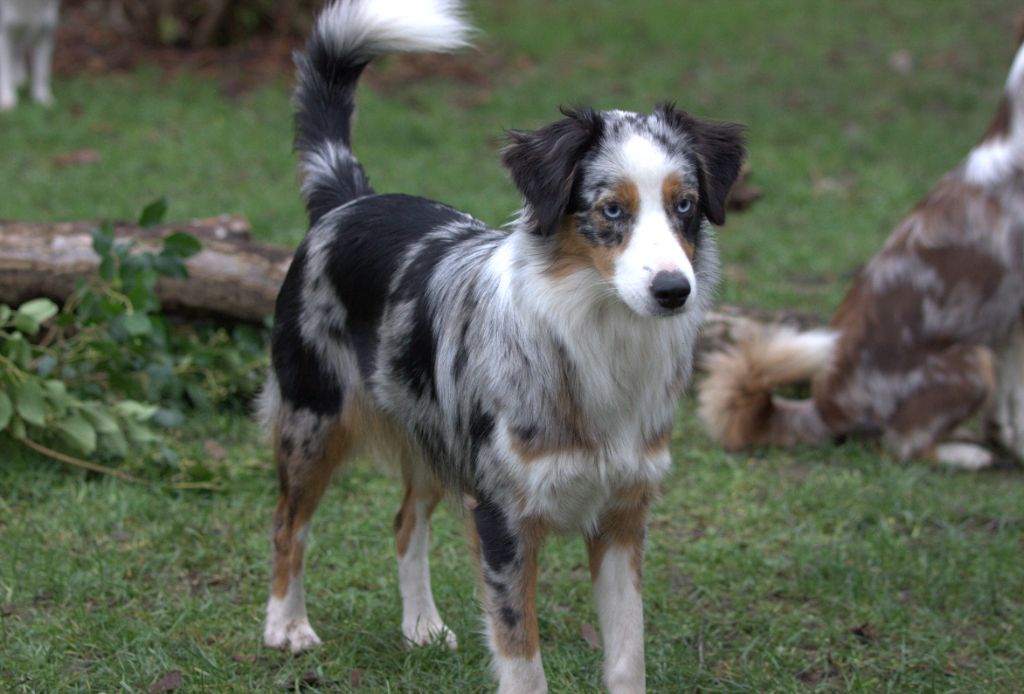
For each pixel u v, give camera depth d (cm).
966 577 785
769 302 1220
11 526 793
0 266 944
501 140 640
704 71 2055
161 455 865
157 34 1958
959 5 2555
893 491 912
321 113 733
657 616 730
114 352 897
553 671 658
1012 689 660
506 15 2314
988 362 978
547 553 800
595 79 1970
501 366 566
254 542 793
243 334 984
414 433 633
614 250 538
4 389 841
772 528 859
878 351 991
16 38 1655
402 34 718
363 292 647
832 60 2155
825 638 714
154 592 737
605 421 562
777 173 1605
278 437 692
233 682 642
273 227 1303
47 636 677
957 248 979
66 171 1438
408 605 694
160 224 1030
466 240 625
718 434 998
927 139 1775
